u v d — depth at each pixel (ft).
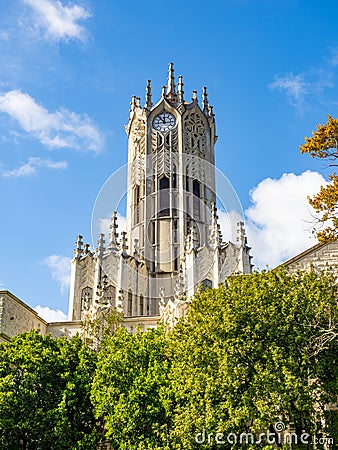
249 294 116.67
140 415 115.96
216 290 123.75
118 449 118.42
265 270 121.90
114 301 238.68
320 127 109.40
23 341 139.23
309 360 106.52
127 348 129.70
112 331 186.29
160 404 116.47
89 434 124.57
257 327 108.88
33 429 122.72
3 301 161.79
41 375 129.49
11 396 123.85
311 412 104.78
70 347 140.97
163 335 140.56
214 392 105.40
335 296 114.73
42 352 133.39
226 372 105.29
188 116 298.56
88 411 129.70
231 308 112.98
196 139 297.33
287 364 104.83
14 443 123.54
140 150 295.28
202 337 113.70
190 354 113.50
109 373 124.47
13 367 134.10
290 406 103.76
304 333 108.58
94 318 187.93
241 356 108.37
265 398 102.53
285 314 111.34
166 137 291.79
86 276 247.50
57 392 130.21
